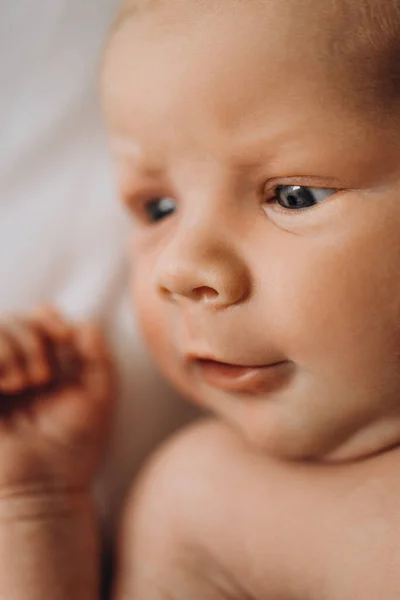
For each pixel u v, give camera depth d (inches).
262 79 21.3
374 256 21.4
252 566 26.0
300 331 21.9
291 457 24.7
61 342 30.6
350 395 22.5
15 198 33.5
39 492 28.4
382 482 24.0
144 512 28.8
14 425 29.1
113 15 33.7
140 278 26.3
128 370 32.9
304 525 24.9
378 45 21.1
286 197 22.1
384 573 23.0
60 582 27.2
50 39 33.6
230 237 22.4
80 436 29.7
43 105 33.6
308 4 21.3
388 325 21.7
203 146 22.5
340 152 21.1
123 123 24.3
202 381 25.4
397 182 21.3
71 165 33.8
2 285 33.0
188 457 28.6
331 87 21.1
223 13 21.9
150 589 27.7
